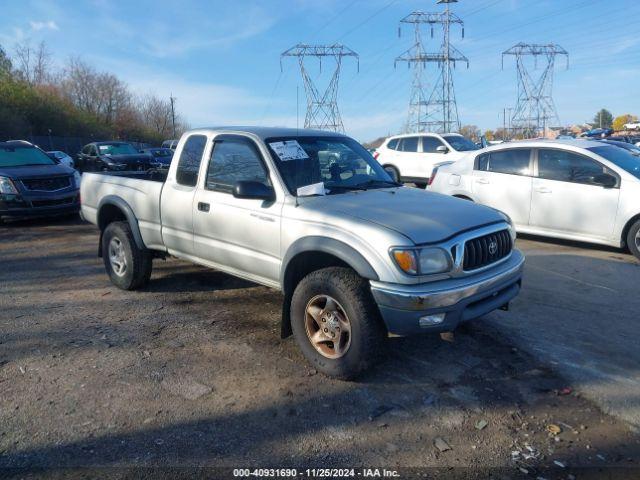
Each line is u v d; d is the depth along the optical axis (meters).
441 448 2.99
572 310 5.18
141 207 5.51
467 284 3.49
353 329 3.54
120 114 64.25
